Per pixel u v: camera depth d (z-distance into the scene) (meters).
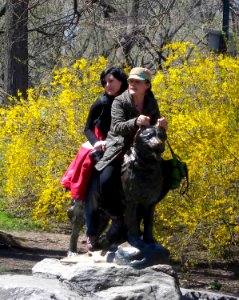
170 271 7.12
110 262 7.26
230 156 10.88
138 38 20.44
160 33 21.31
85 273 7.02
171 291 6.89
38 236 14.52
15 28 21.70
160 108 11.81
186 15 22.31
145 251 7.11
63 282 7.13
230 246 11.88
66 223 15.84
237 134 11.13
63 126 13.13
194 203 11.04
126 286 6.97
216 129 10.71
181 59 13.09
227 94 11.46
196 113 11.08
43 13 27.05
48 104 13.26
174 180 7.26
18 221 15.55
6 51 22.17
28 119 13.17
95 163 7.41
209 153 10.74
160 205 11.20
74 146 13.06
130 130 6.98
